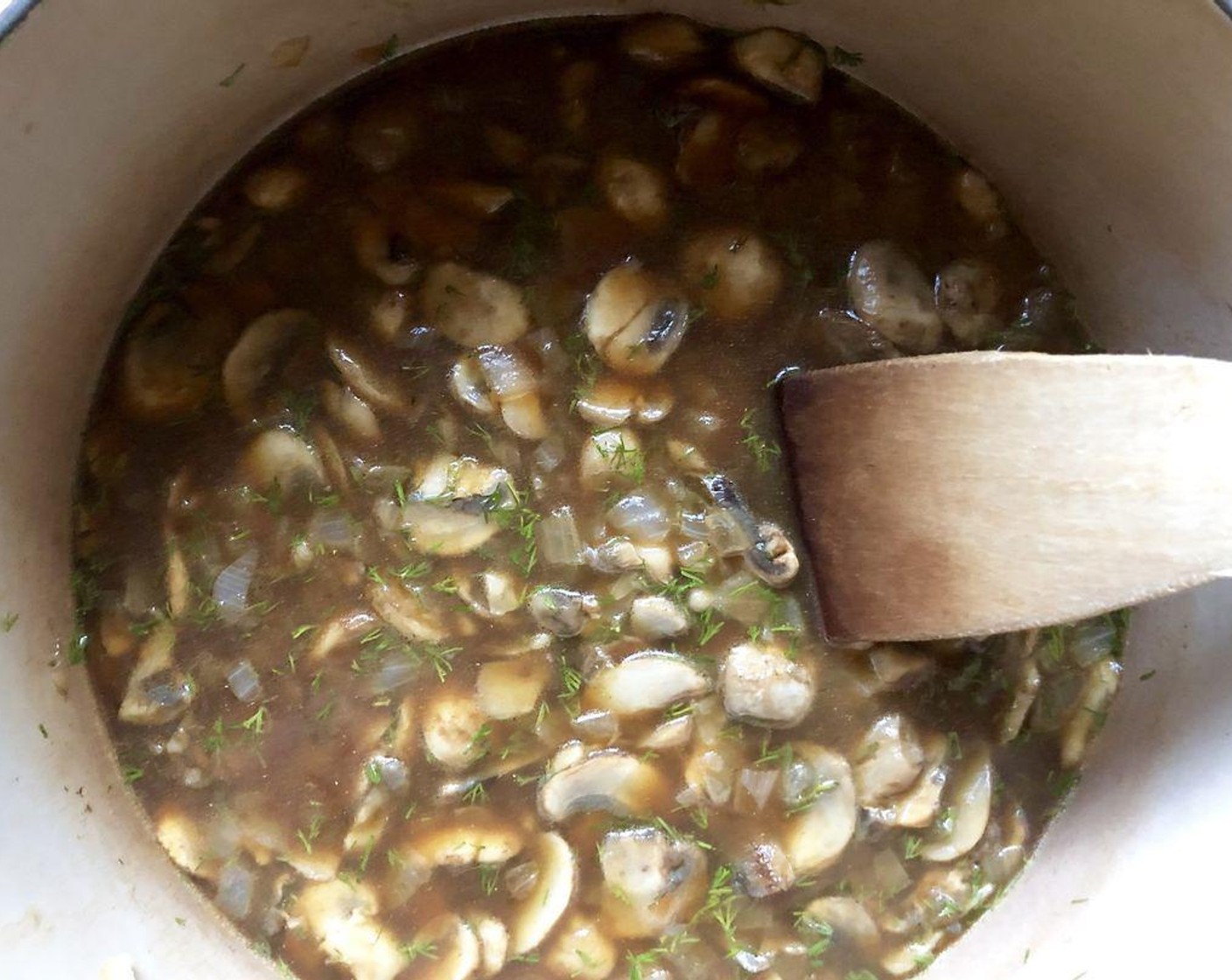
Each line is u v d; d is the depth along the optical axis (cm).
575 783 30
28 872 27
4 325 27
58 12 23
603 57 31
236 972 30
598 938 30
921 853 31
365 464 30
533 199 31
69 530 30
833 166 31
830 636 29
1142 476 23
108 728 30
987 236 32
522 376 30
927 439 26
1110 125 28
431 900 30
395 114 30
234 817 30
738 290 31
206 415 30
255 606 30
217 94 28
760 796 31
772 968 30
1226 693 29
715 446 31
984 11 27
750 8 30
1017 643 31
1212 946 27
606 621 30
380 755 30
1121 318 31
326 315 30
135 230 29
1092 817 31
